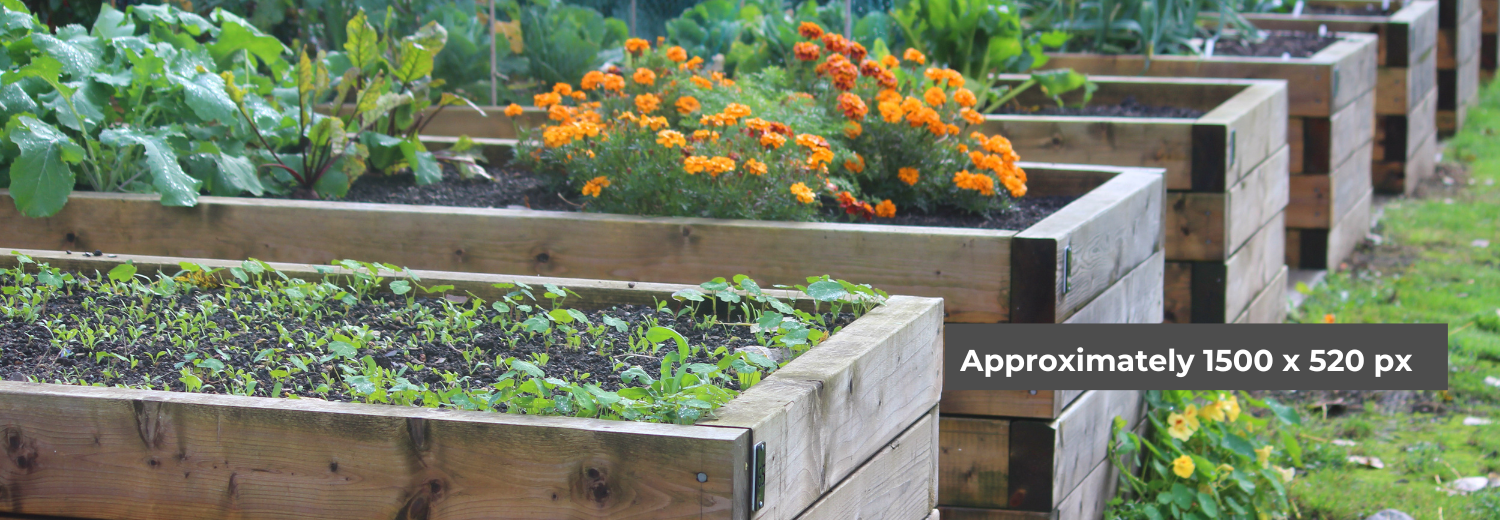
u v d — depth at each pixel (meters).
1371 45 6.80
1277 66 6.02
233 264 2.77
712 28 6.88
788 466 1.81
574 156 3.84
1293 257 6.18
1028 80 5.84
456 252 3.38
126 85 3.80
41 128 3.51
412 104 4.38
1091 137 4.63
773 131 3.45
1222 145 4.37
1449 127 9.48
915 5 6.08
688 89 4.14
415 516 1.76
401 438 1.75
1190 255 4.46
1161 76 6.52
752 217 3.36
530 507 1.73
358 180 4.34
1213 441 3.56
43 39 3.69
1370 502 3.70
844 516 2.03
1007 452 3.14
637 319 2.54
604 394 1.78
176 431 1.81
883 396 2.15
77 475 1.86
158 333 2.40
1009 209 3.87
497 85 6.01
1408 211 7.46
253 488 1.80
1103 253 3.32
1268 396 4.56
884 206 3.71
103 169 3.87
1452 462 3.99
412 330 2.51
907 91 4.57
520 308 2.48
